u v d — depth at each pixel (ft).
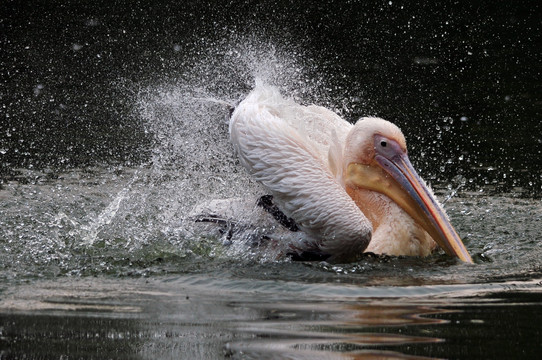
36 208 40.63
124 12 86.02
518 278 30.22
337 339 21.80
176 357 20.39
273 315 24.50
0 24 81.66
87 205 41.60
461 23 84.33
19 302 26.18
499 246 36.45
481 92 67.67
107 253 33.73
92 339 22.06
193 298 26.81
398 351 20.67
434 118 61.67
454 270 32.01
